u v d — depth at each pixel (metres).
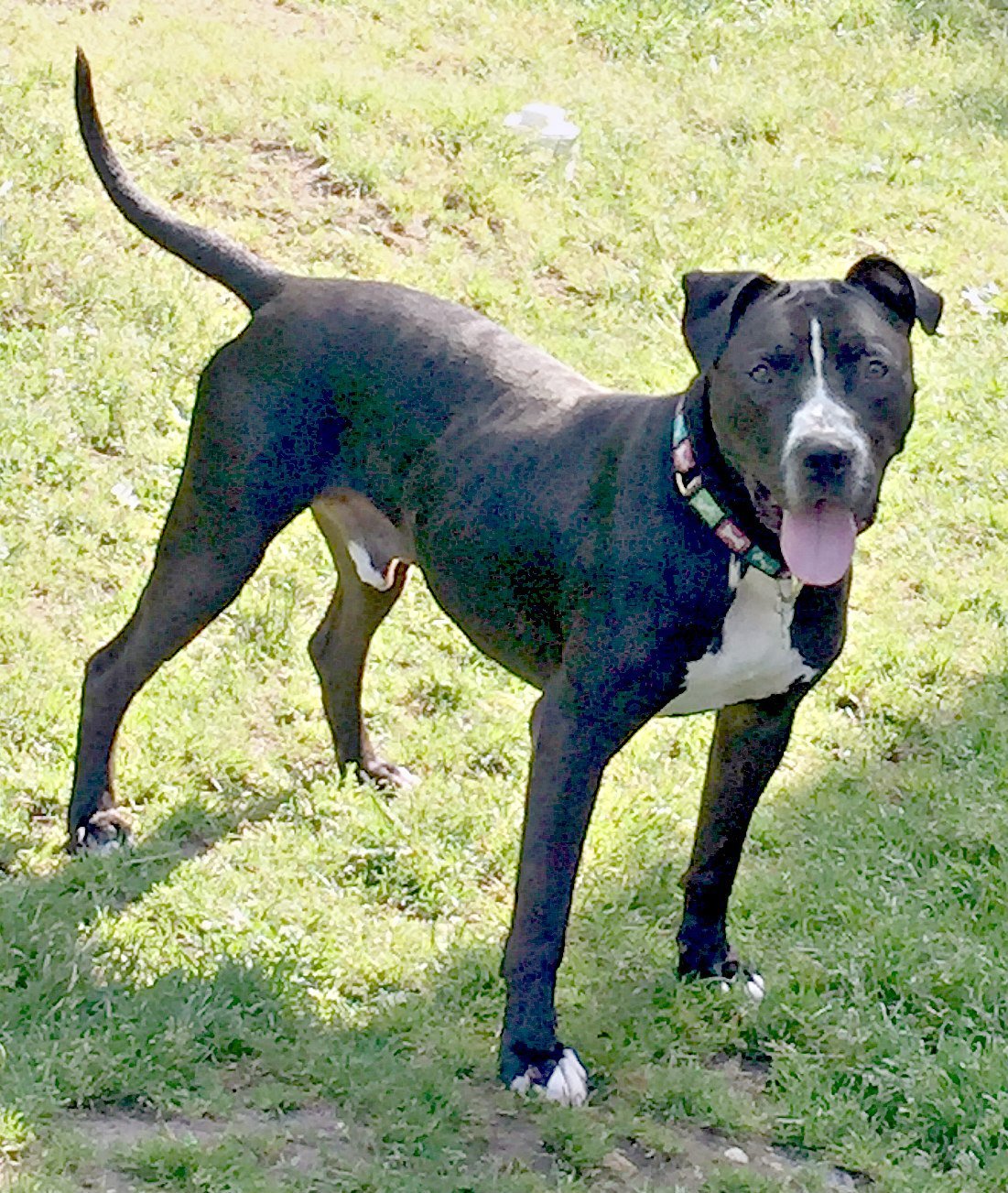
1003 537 6.97
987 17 10.82
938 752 5.84
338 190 8.15
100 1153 3.75
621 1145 4.12
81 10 9.04
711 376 3.98
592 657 4.11
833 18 10.49
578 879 5.12
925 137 9.45
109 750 5.03
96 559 6.17
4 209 7.47
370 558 5.00
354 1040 4.29
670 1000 4.62
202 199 7.89
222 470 4.76
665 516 4.04
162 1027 4.17
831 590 4.12
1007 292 8.38
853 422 3.81
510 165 8.52
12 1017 4.16
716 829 4.58
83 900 4.77
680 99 9.39
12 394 6.70
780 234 8.49
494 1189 3.83
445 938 4.83
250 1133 3.90
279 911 4.80
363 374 4.68
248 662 5.88
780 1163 4.16
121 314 7.17
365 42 9.30
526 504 4.32
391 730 5.74
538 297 7.85
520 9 9.93
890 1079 4.39
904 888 5.14
